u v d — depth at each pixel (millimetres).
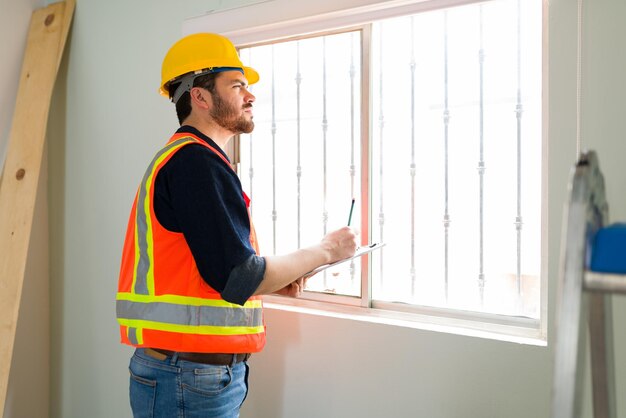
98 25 2414
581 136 1435
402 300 1933
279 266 1336
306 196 2162
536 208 1784
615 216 1398
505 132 1837
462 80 1909
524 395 1544
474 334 1640
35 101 2434
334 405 1876
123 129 2352
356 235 1580
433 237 1983
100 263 2461
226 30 2047
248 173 2289
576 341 653
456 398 1651
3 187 2455
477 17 1870
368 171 1863
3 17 2459
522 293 1812
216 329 1413
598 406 784
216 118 1529
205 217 1274
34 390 2596
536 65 1757
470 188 1906
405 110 2018
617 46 1383
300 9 1876
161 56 2223
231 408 1494
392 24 2020
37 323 2598
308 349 1931
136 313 1441
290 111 2188
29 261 2551
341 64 2064
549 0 1462
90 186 2480
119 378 2412
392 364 1757
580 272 659
